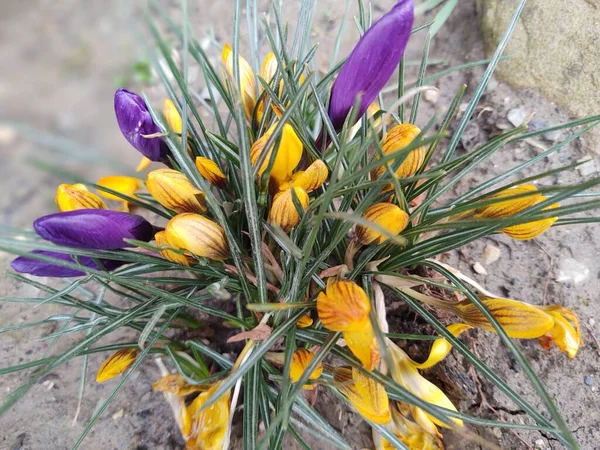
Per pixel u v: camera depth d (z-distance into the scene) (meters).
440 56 0.29
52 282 0.25
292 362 0.15
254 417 0.15
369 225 0.10
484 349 0.20
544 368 0.19
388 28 0.12
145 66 0.32
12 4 0.40
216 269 0.16
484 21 0.28
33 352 0.23
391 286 0.17
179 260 0.15
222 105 0.29
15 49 0.37
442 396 0.16
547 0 0.25
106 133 0.32
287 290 0.15
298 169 0.16
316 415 0.17
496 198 0.13
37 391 0.22
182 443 0.20
